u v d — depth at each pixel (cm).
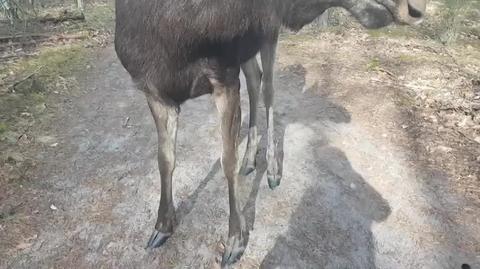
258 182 380
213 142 434
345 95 530
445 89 533
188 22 202
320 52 669
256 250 309
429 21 797
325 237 322
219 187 372
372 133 452
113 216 337
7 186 358
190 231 325
